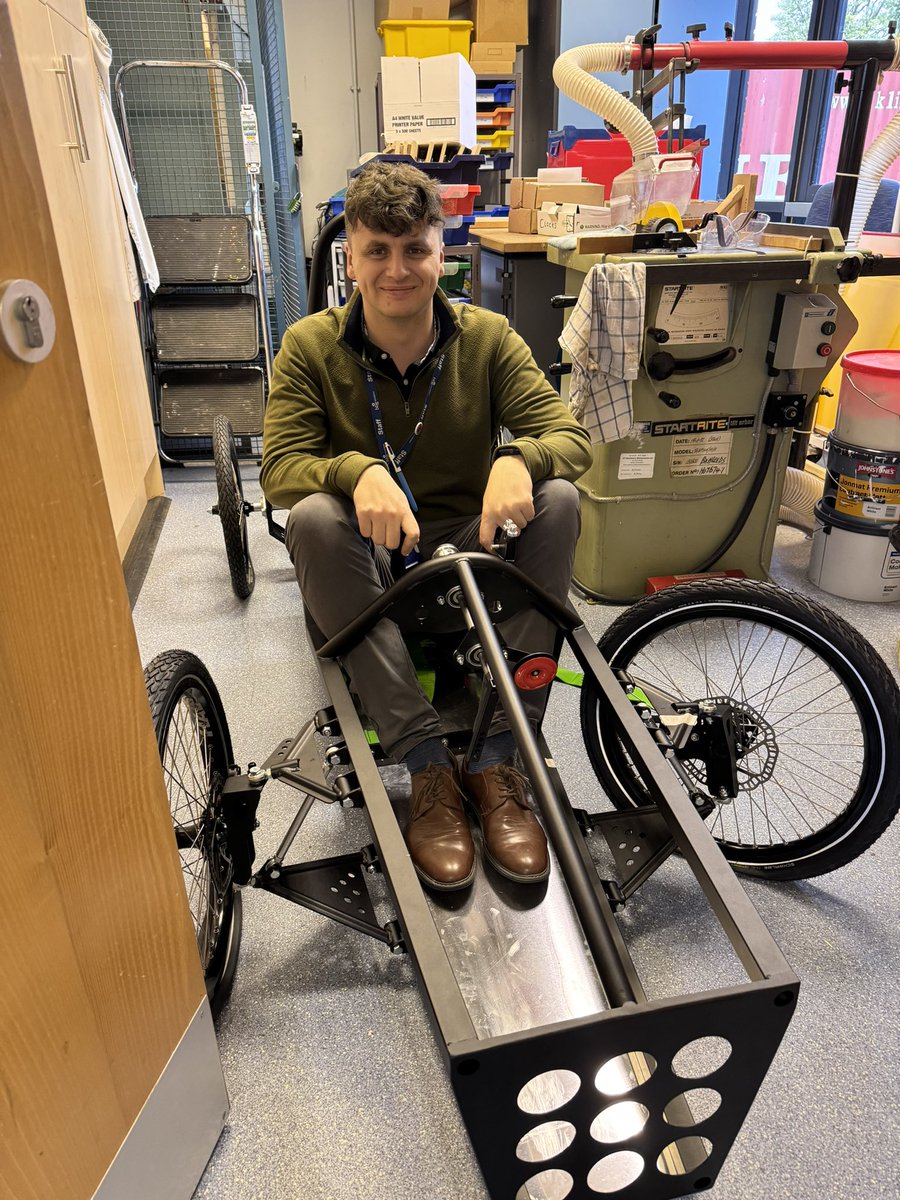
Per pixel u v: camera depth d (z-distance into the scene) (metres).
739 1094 0.96
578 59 2.72
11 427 0.69
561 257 2.53
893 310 3.37
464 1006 0.87
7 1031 0.74
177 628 2.60
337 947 1.48
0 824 0.71
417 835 1.33
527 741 1.03
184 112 3.77
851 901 1.56
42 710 0.75
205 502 3.72
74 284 2.42
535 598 1.37
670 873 1.63
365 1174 1.13
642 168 2.71
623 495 2.55
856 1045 1.29
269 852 1.69
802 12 4.85
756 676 2.23
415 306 1.48
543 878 1.29
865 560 2.63
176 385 3.94
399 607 1.34
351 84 5.68
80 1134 0.86
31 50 2.11
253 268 3.84
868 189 2.66
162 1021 1.00
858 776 1.87
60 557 0.76
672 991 1.38
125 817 0.90
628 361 2.26
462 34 4.76
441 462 1.68
